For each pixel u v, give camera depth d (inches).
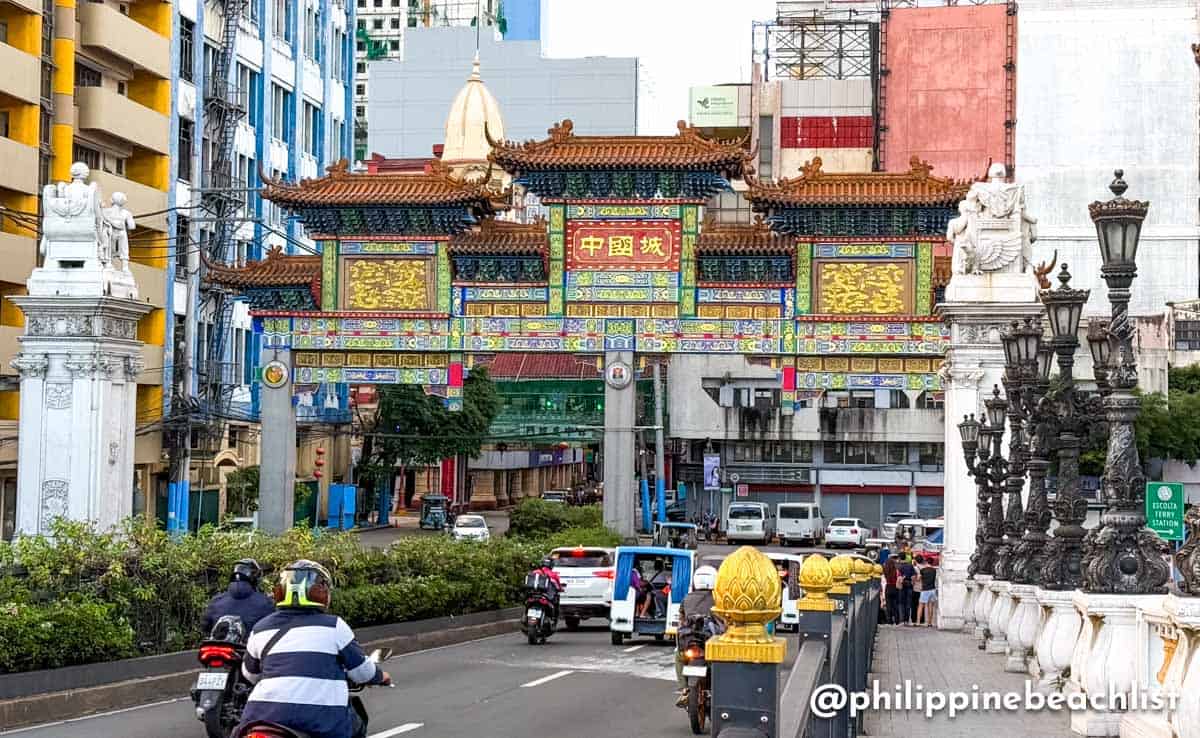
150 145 2276.1
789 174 3774.6
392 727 804.0
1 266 1995.6
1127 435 737.0
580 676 1095.6
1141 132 3499.0
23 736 755.4
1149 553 727.7
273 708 462.9
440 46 4845.0
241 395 2664.9
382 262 1943.9
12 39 2032.5
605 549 1585.9
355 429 3213.6
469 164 3602.4
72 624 876.6
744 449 3550.7
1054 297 920.3
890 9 3595.0
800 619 510.3
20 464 1652.3
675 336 1904.5
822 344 1883.6
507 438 2849.4
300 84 2874.0
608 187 1907.0
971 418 1433.3
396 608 1333.7
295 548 1221.1
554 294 1918.1
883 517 3494.1
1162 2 3503.9
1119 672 715.4
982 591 1396.4
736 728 316.5
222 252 2459.4
